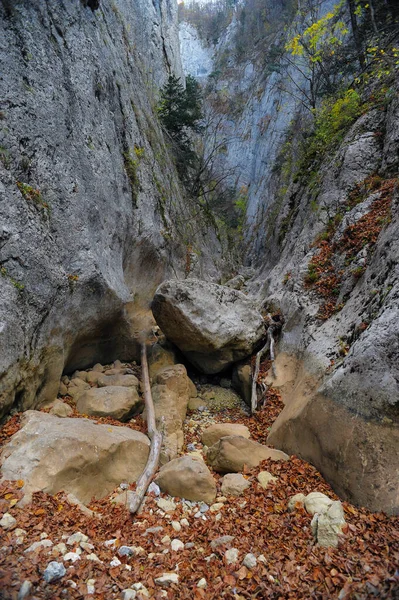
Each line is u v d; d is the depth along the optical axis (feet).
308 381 18.94
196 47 215.31
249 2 188.34
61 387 21.97
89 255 22.15
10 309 15.46
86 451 14.38
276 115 135.74
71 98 23.90
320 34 44.04
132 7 67.10
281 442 17.69
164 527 12.95
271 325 28.09
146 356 28.17
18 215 17.10
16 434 14.61
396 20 43.16
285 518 12.85
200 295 25.80
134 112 40.14
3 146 17.26
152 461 16.34
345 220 28.02
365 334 15.66
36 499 12.41
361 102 40.22
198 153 89.51
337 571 10.27
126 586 9.95
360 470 13.20
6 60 18.67
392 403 13.25
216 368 26.78
